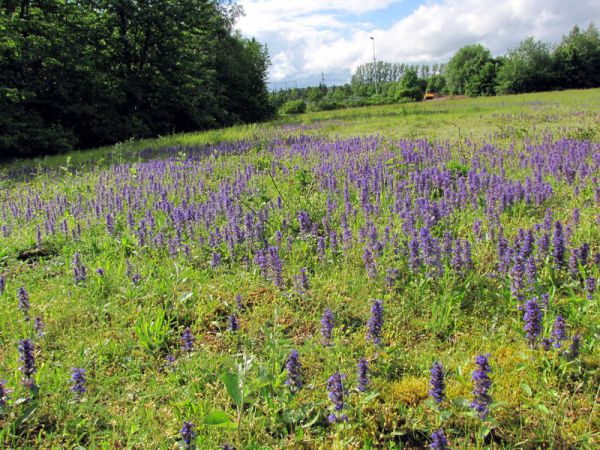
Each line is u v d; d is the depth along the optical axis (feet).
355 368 12.07
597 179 25.38
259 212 22.11
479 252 18.12
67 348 13.73
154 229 22.63
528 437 9.81
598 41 276.82
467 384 11.10
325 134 60.39
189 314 15.42
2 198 34.24
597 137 39.93
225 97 141.69
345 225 20.17
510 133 45.93
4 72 74.33
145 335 13.76
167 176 35.55
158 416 10.91
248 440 9.98
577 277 15.56
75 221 24.98
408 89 291.58
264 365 11.79
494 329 13.57
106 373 12.71
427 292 15.31
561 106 85.35
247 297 16.34
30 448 10.10
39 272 19.43
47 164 54.19
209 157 43.06
